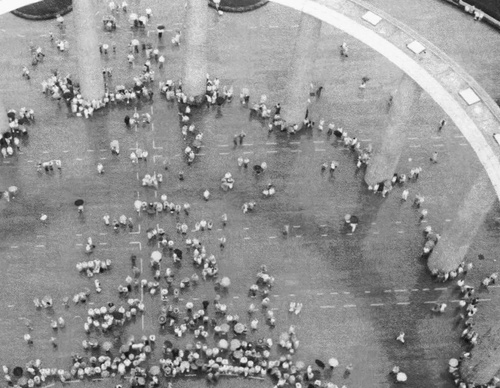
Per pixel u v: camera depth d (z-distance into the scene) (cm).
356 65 8088
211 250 6669
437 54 6159
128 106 7550
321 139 7462
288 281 6544
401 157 7388
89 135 7319
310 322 6331
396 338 6284
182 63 7750
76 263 6519
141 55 7944
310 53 6731
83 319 6231
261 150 7350
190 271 6538
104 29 8125
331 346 6212
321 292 6506
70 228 6712
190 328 6216
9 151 7088
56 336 6131
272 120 7556
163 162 7181
